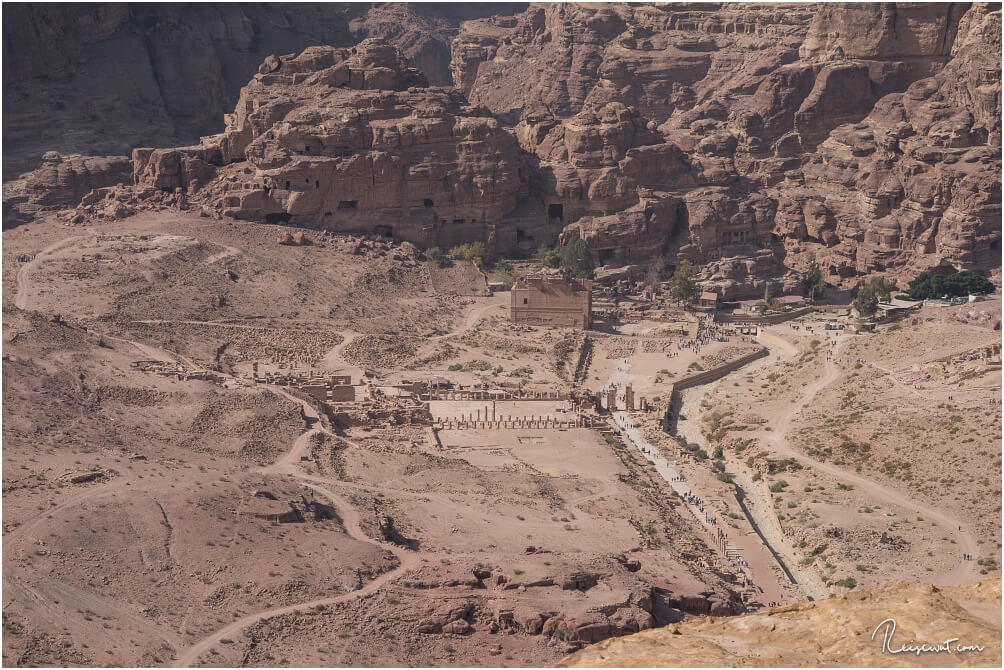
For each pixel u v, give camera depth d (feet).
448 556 460.96
